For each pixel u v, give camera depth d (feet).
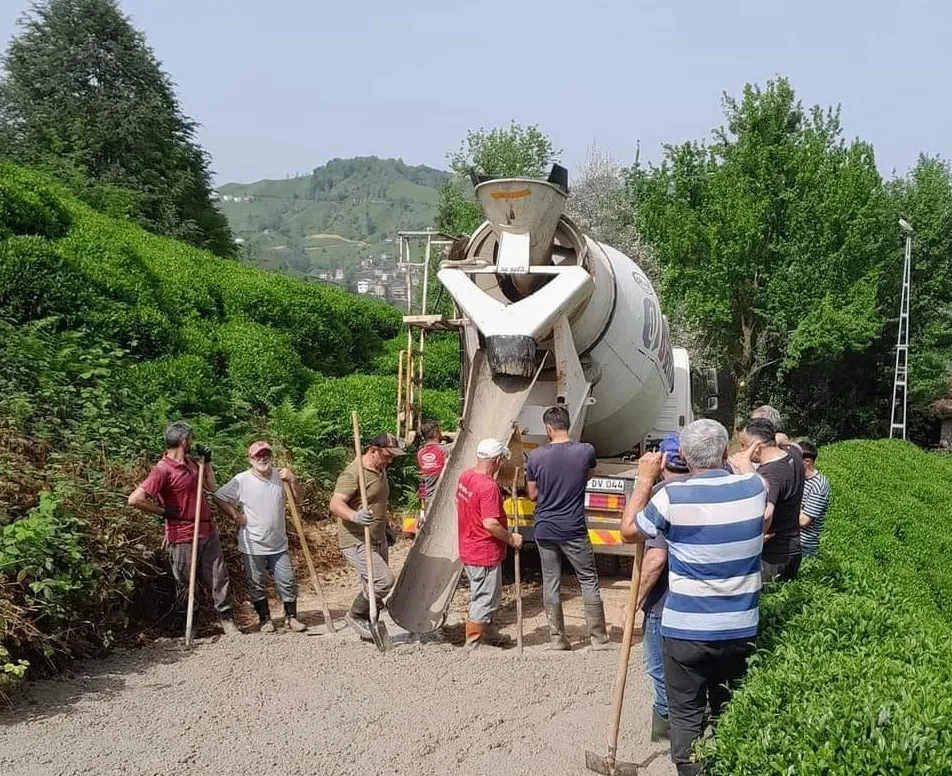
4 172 47.09
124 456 29.50
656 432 35.27
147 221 90.53
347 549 24.02
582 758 16.79
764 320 118.62
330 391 46.06
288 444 38.65
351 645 22.48
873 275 111.96
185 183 112.16
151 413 34.55
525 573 31.19
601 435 31.27
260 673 20.39
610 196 122.93
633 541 16.12
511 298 27.43
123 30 121.80
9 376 31.48
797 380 126.11
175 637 23.32
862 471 66.28
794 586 18.60
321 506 36.63
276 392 44.42
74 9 119.03
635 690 20.13
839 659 14.37
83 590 21.12
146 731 17.12
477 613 22.45
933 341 132.98
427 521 24.48
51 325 37.68
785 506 20.26
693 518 14.42
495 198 25.26
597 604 22.86
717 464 14.97
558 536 22.59
